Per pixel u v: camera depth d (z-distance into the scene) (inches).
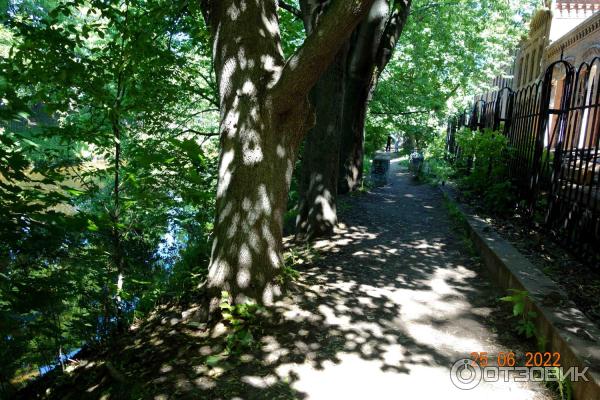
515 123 320.2
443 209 379.2
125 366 145.3
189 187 222.4
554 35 776.9
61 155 182.7
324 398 121.3
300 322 163.6
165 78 257.3
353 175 470.0
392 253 254.1
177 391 125.0
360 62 431.8
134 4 202.4
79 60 191.5
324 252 258.1
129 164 214.7
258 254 174.4
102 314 181.9
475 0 716.0
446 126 788.6
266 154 173.3
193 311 181.6
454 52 688.4
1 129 145.8
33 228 141.0
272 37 175.0
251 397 122.0
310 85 163.9
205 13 184.2
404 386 126.1
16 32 190.7
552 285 164.2
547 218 232.7
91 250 167.6
